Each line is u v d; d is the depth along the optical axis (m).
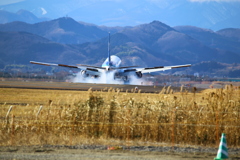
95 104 68.56
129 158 45.03
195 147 57.19
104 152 49.25
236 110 67.88
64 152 48.56
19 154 46.62
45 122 64.56
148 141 63.09
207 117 67.56
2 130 60.81
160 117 66.69
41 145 54.19
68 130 64.81
